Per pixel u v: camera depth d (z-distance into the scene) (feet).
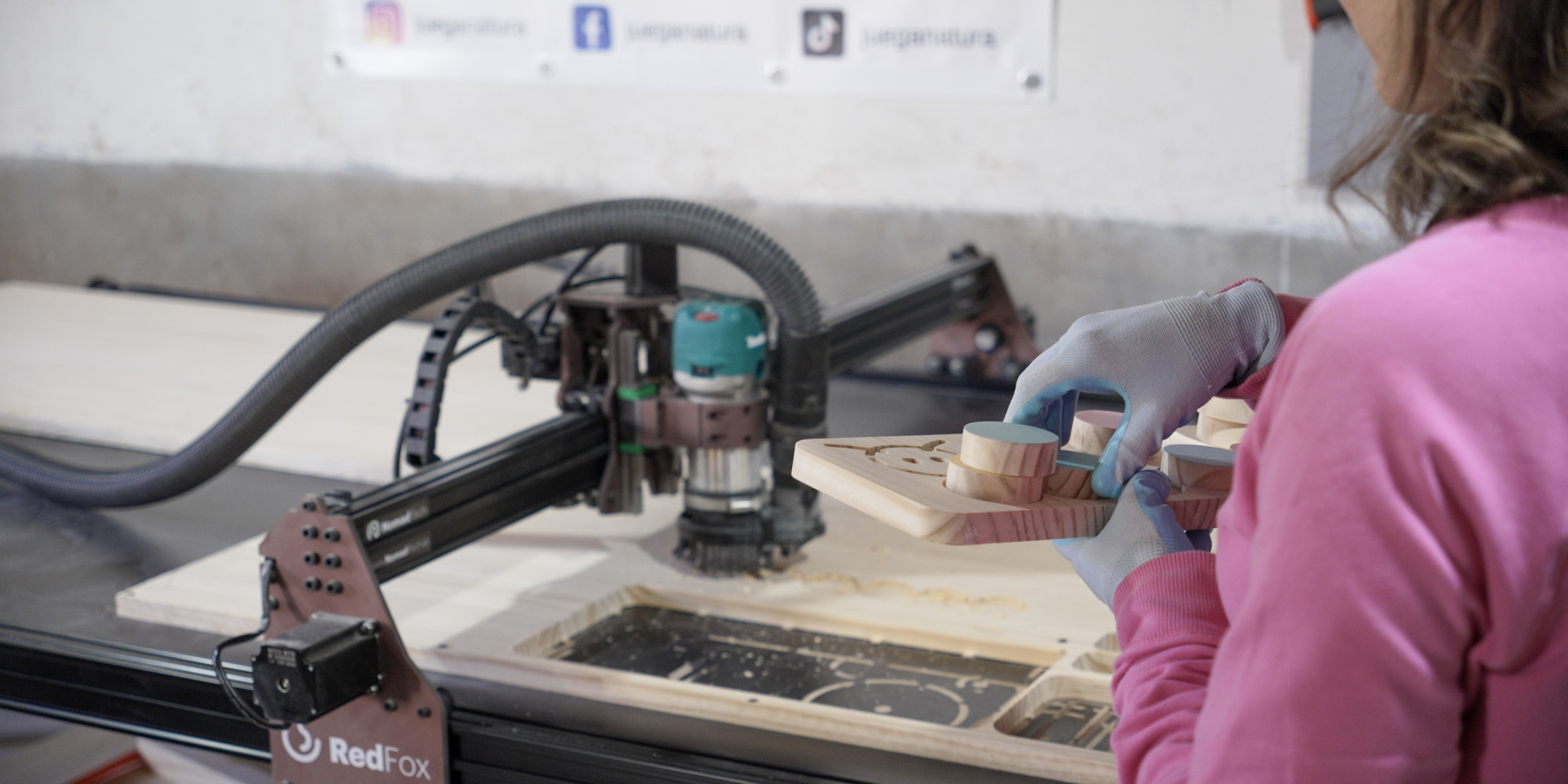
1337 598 1.37
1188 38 11.18
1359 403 1.38
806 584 4.28
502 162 13.69
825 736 3.30
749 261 4.13
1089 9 11.44
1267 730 1.42
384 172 14.17
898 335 6.41
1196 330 2.28
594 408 4.53
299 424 6.21
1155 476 2.31
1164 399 2.27
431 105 13.76
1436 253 1.45
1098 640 3.81
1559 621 1.41
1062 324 12.30
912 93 12.17
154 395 6.84
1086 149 11.78
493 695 3.56
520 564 4.47
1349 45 10.42
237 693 3.46
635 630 4.08
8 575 4.54
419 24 13.55
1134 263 11.89
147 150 15.06
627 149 13.21
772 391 4.38
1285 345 1.54
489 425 6.13
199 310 8.93
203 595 4.17
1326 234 11.03
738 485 4.36
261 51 14.24
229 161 14.76
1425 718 1.38
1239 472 1.64
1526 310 1.39
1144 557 2.17
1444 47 1.54
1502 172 1.49
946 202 12.35
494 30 13.29
